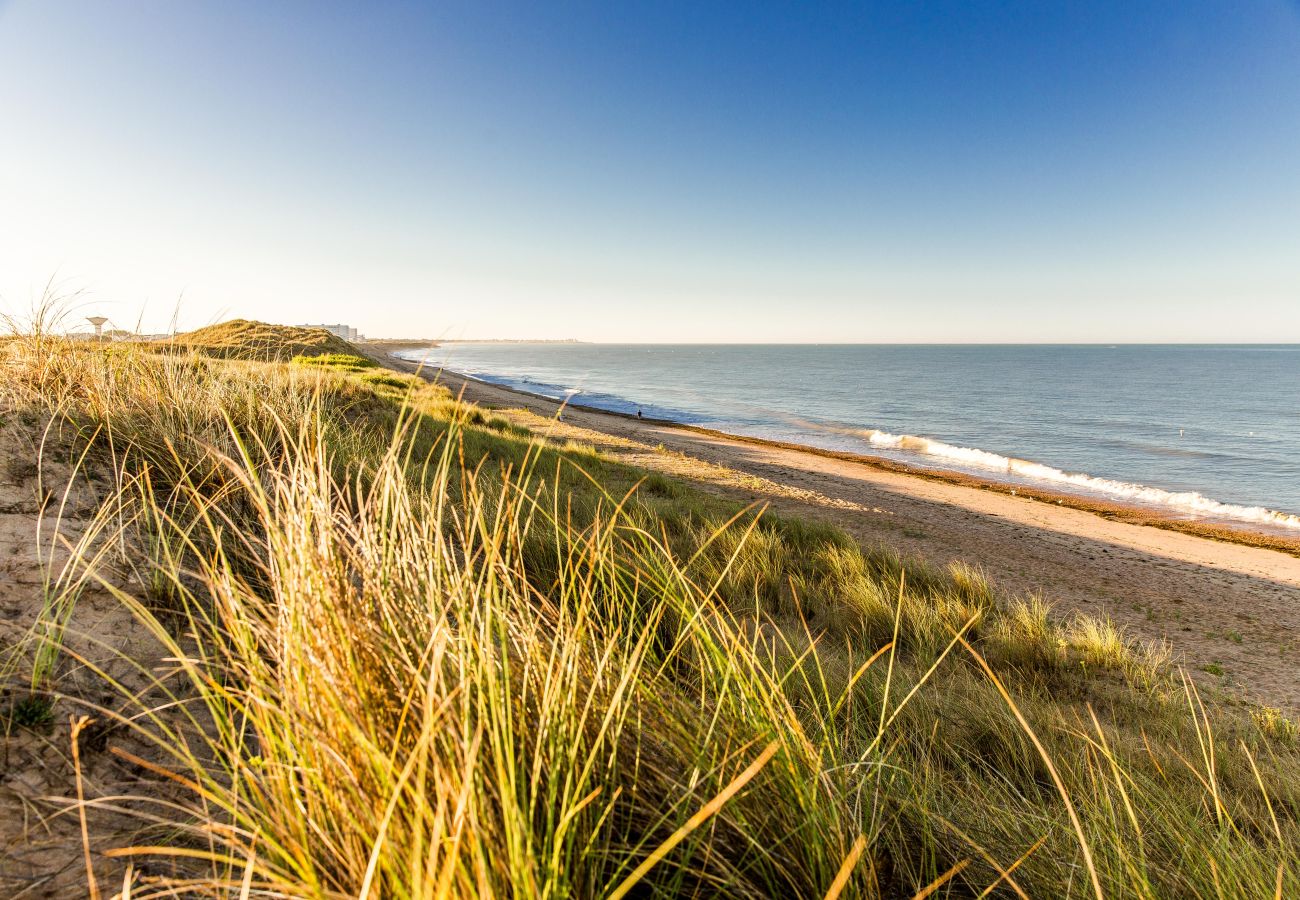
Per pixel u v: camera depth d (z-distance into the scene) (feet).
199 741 4.96
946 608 18.42
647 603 8.16
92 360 12.57
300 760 3.51
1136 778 7.98
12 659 5.04
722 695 4.79
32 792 4.07
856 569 21.71
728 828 4.28
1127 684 15.99
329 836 3.40
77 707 4.86
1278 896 4.35
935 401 183.01
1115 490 71.00
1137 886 5.03
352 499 8.38
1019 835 5.97
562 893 3.15
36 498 8.02
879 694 9.73
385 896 3.12
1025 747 9.09
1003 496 62.03
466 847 3.11
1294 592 33.86
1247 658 21.66
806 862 4.25
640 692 4.77
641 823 4.17
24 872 3.58
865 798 5.75
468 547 4.41
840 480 62.18
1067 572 32.50
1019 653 16.47
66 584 6.36
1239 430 124.88
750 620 14.52
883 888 4.94
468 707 3.32
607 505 20.74
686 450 73.51
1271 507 64.39
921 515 46.01
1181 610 27.48
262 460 10.06
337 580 4.34
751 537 22.53
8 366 11.68
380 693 3.80
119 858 3.89
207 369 14.62
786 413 156.25
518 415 73.00
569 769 3.61
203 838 4.19
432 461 19.33
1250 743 12.94
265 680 4.11
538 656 4.45
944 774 7.75
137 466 9.30
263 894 3.20
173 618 6.33
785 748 4.55
